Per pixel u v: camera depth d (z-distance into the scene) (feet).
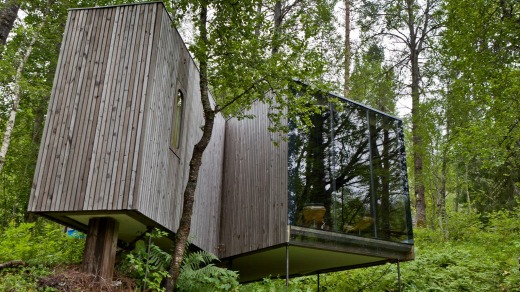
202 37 22.57
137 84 19.02
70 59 20.07
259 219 24.38
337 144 25.36
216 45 22.63
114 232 19.13
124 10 20.57
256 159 26.32
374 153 26.76
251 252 24.63
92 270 18.20
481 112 42.09
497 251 34.94
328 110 25.76
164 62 20.88
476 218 45.37
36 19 33.24
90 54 20.01
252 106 28.19
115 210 17.31
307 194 23.21
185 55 24.75
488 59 31.53
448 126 47.26
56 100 19.39
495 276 28.12
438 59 49.24
